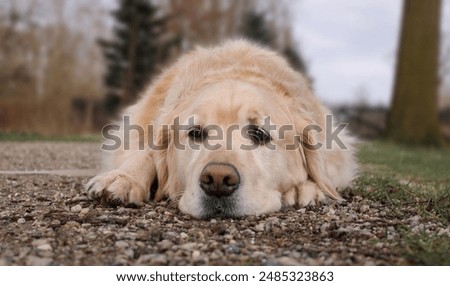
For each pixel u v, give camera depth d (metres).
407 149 2.86
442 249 0.78
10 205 1.02
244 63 1.13
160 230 0.87
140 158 1.10
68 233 0.84
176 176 1.04
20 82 5.47
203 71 1.13
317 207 1.03
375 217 0.96
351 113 4.62
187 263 0.75
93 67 6.05
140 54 5.52
